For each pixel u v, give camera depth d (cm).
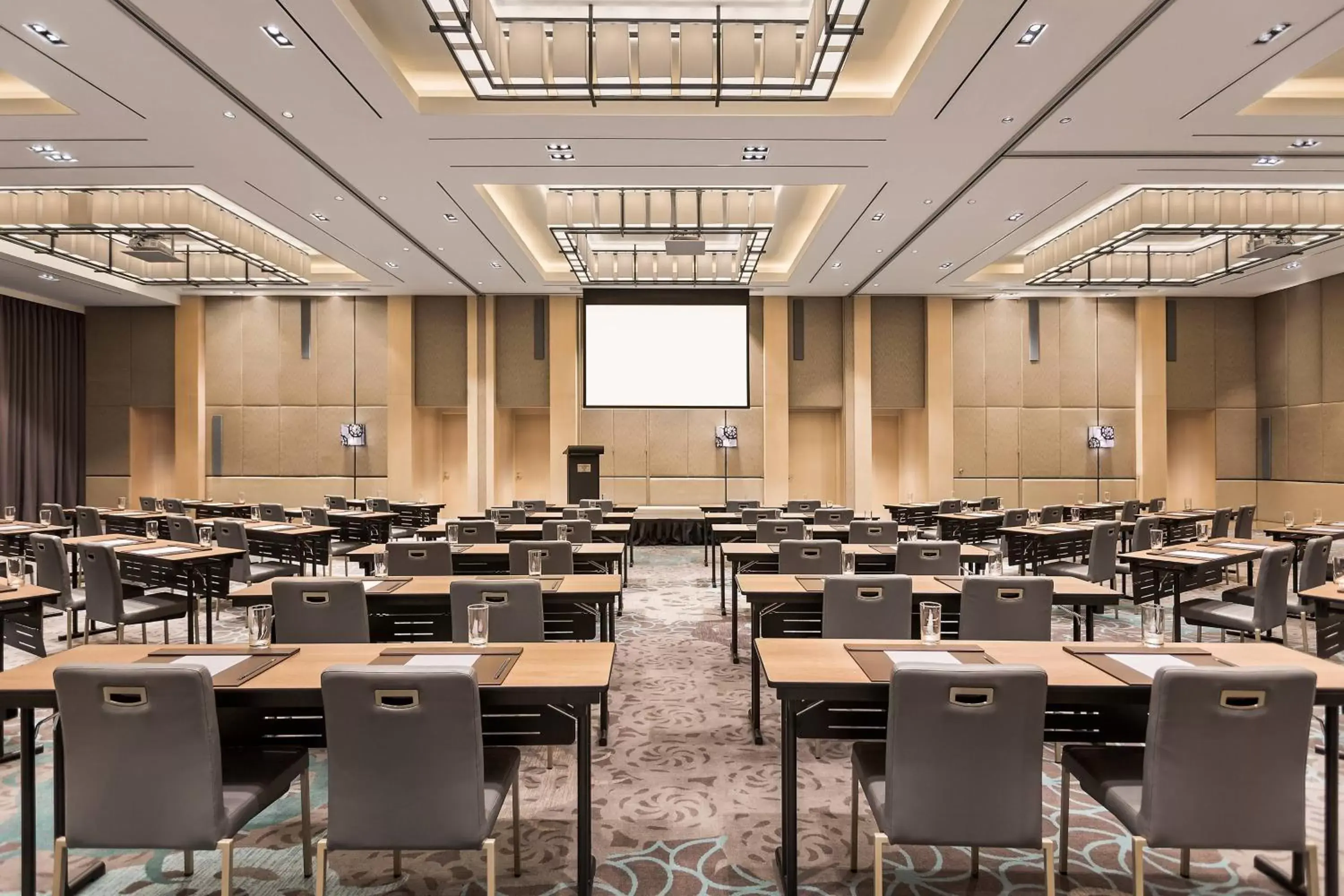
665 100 581
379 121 652
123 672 212
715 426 1408
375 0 548
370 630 414
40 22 498
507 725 274
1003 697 214
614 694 486
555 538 671
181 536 698
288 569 691
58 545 516
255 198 855
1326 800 241
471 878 272
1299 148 716
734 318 1331
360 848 216
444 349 1402
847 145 707
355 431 1362
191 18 495
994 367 1408
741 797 341
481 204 873
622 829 311
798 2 570
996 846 218
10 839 301
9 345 1279
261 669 257
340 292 1359
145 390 1404
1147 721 279
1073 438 1402
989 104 624
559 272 1287
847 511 905
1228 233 897
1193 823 214
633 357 1330
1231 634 643
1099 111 637
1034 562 740
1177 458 1477
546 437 1505
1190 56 546
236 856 285
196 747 216
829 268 1197
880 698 244
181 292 1358
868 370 1391
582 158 739
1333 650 396
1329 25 505
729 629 665
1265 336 1377
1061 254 1041
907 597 368
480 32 520
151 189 858
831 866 281
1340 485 1227
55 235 911
